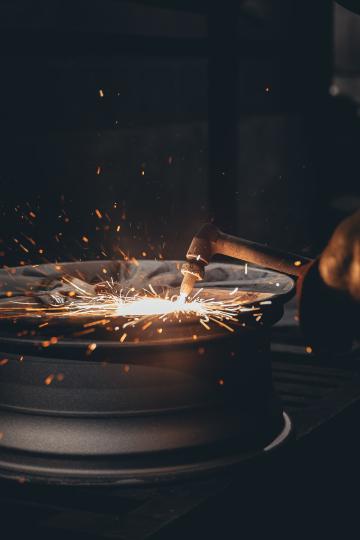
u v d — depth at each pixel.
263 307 1.54
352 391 2.00
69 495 1.50
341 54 8.90
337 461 1.84
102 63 4.10
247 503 1.51
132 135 4.31
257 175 5.39
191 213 4.80
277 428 1.63
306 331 1.16
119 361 1.45
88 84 4.02
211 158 4.05
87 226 4.00
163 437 1.47
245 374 1.56
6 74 3.56
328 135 5.61
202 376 1.50
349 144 6.45
